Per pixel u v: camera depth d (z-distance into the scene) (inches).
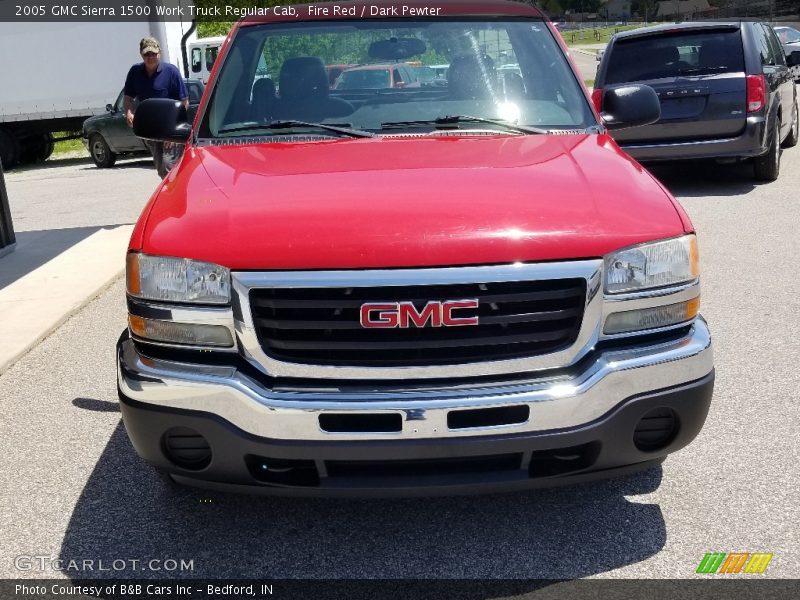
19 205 473.4
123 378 114.3
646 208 116.5
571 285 108.3
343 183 122.0
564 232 108.7
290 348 107.9
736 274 259.4
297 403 106.4
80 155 883.4
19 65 716.0
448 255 105.2
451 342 106.4
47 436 163.6
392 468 111.0
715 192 393.1
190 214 116.8
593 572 115.3
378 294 105.3
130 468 149.2
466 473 110.9
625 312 111.0
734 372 184.7
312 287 105.3
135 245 115.5
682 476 140.9
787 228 315.3
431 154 135.5
